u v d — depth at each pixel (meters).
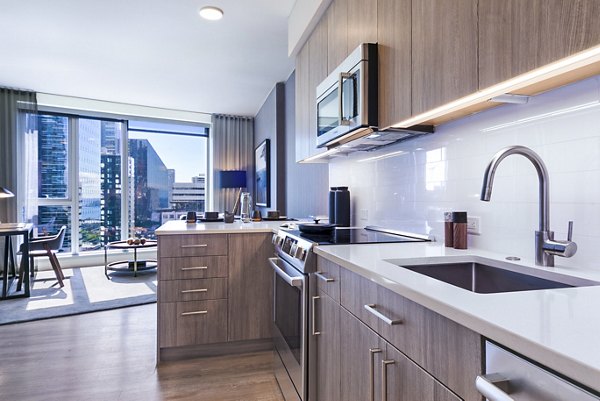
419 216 1.80
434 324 0.76
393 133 1.70
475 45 1.03
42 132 5.27
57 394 1.91
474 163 1.44
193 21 2.95
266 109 5.26
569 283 0.95
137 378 2.10
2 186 4.76
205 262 2.41
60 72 4.16
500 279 1.17
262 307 2.52
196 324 2.39
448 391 0.71
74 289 4.04
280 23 3.00
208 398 1.90
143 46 3.44
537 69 0.84
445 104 1.16
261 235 2.52
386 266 1.08
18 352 2.43
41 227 5.28
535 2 0.84
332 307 1.40
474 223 1.45
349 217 2.50
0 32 3.14
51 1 2.64
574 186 1.05
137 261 5.16
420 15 1.28
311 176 3.48
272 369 2.24
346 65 1.76
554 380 0.48
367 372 1.08
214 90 4.87
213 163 6.18
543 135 1.15
